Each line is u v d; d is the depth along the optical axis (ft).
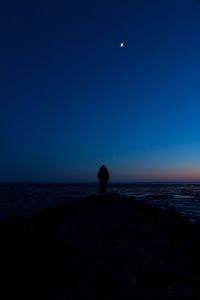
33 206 133.80
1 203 151.53
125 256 27.66
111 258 27.30
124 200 70.54
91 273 23.39
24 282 24.04
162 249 33.60
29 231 40.04
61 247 33.86
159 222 53.06
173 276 24.00
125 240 34.17
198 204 155.33
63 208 63.05
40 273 25.85
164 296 20.07
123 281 21.97
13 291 22.58
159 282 22.81
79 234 38.40
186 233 49.03
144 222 48.21
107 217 49.08
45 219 53.83
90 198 72.38
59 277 24.91
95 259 27.32
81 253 30.48
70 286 22.99
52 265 27.68
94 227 40.96
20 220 45.06
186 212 108.68
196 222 65.16
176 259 30.99
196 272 27.86
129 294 20.29
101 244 31.83
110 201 67.82
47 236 39.04
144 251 30.14
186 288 21.67
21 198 197.36
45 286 23.34
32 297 21.77
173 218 60.34
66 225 45.55
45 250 32.71
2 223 42.60
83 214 52.70
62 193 288.10
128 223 44.98
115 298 19.74
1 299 21.43
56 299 20.52
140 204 67.72
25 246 33.35
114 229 39.60
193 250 39.01
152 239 36.58
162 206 135.23
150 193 315.58
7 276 25.26
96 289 21.03
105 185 77.97
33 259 29.45
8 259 29.22
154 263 27.25
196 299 20.07
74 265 27.40
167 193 319.88
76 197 208.33
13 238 35.81
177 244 40.29
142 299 19.58
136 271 24.35
